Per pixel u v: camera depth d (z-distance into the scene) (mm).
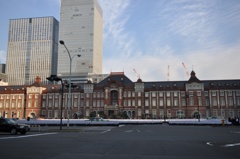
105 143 20656
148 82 116125
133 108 111250
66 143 20469
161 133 33844
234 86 105375
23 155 14336
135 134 31797
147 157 13906
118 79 117375
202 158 13750
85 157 13758
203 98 105375
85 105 115812
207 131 38781
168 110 108562
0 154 14656
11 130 30469
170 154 15023
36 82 125250
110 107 110625
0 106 125812
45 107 121312
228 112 103750
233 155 14836
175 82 113938
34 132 35812
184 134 31906
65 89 120250
